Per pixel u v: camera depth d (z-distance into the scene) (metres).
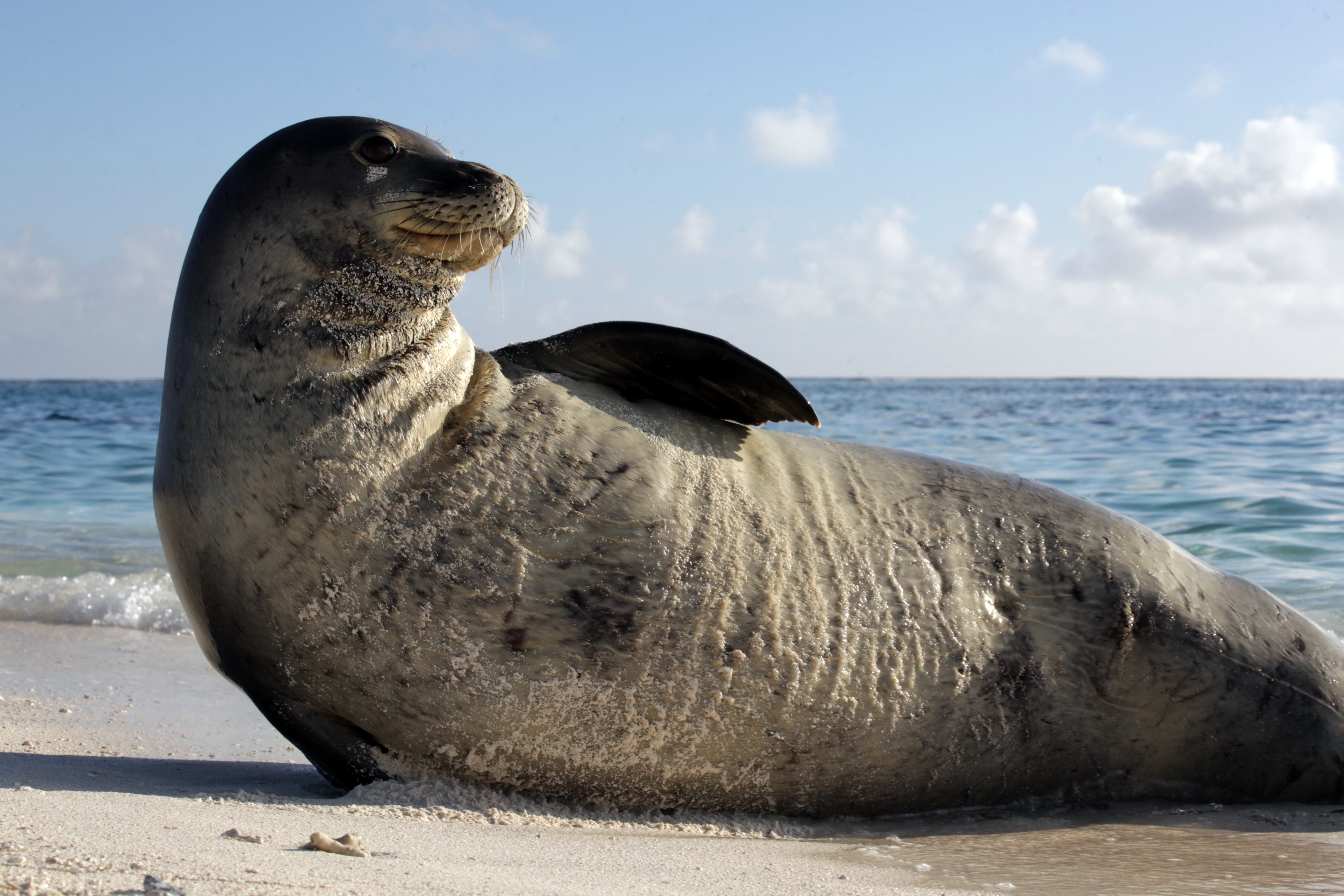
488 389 4.36
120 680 6.63
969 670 4.48
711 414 4.71
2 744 4.98
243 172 4.27
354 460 4.03
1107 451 18.98
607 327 4.49
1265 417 28.62
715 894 3.11
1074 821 4.50
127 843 2.93
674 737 4.22
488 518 4.07
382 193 4.13
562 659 4.08
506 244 4.41
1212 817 4.55
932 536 4.64
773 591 4.29
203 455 4.08
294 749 5.38
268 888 2.62
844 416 29.94
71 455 19.81
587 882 3.11
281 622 4.05
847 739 4.36
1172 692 4.70
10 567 9.90
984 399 44.22
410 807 4.01
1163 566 4.85
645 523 4.21
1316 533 10.69
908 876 3.50
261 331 4.09
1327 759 4.79
